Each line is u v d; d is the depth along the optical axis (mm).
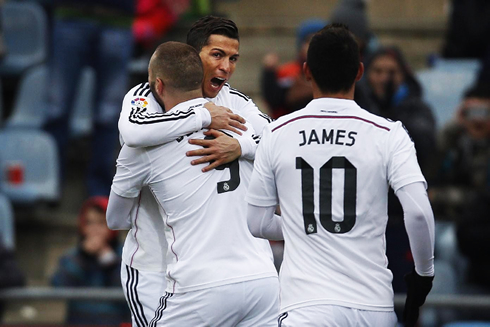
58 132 28328
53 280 23031
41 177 28266
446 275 22969
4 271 22031
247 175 13844
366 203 12438
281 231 13234
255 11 37906
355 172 12484
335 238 12406
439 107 28281
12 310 21812
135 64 30953
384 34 35938
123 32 27297
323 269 12383
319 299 12273
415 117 21438
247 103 14609
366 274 12391
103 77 27234
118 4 26875
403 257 20078
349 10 22609
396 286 20156
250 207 13062
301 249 12539
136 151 13500
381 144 12523
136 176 13602
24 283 22531
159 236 14062
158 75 13562
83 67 27359
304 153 12656
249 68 34312
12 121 30062
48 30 31250
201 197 13500
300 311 12320
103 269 22953
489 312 20703
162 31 32562
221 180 13617
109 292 21391
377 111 21109
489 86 24734
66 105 27844
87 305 21516
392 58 21688
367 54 22750
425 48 35594
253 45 35125
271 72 26672
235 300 13359
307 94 23078
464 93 26391
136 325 14305
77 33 26828
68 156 30281
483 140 24516
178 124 13273
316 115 12805
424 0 38500
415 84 21969
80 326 21453
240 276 13406
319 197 12523
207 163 13570
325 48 12797
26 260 28156
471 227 22266
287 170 12703
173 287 13578
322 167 12562
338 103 12828
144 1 31781
